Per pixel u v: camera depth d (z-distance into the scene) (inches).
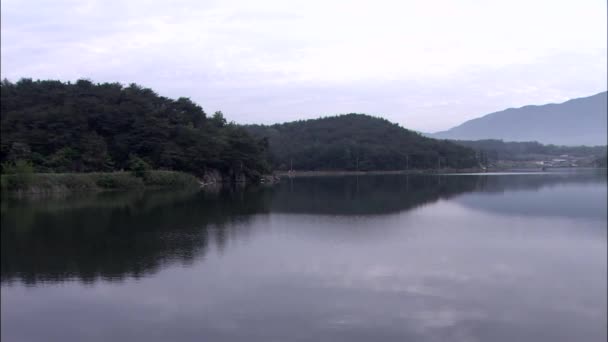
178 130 4451.3
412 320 892.6
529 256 1325.0
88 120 4116.6
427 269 1197.7
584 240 1534.2
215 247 1422.2
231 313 918.4
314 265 1221.7
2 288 1054.4
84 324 871.1
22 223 1867.6
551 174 6058.1
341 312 925.2
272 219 1973.4
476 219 1979.6
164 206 2432.3
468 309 947.3
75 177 3324.3
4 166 3157.0
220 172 4648.1
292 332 842.8
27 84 4613.7
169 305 956.6
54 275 1145.4
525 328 856.3
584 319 904.3
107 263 1245.1
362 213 2169.0
